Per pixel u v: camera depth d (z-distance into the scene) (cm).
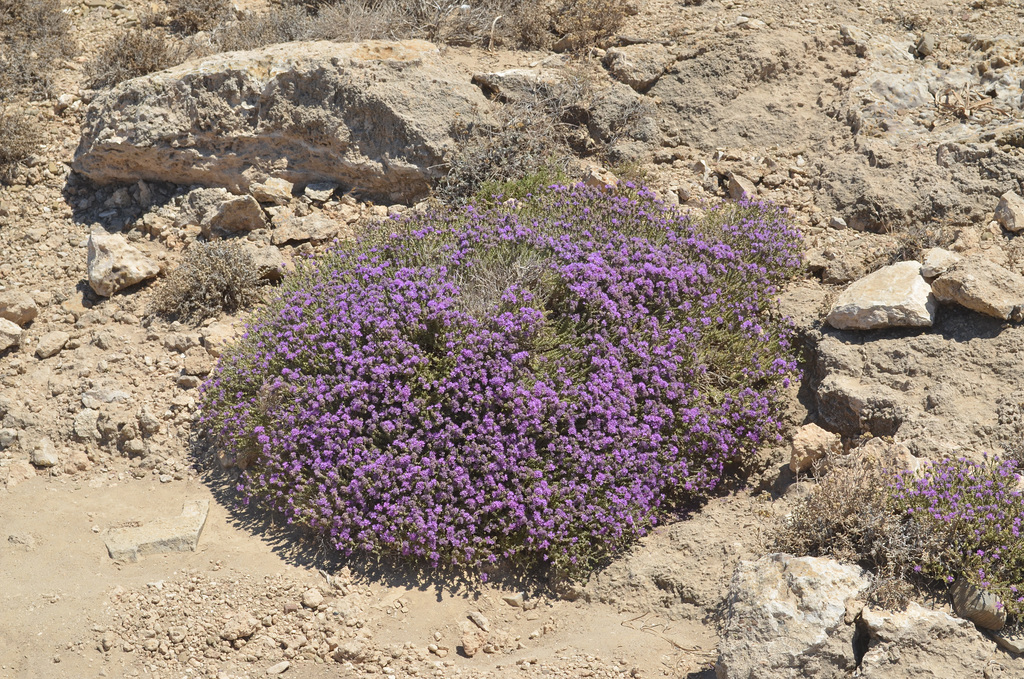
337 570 379
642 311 391
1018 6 460
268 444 385
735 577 367
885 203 418
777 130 438
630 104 443
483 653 370
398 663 368
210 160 435
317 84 434
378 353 387
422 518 376
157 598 374
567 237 399
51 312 416
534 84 444
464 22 459
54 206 433
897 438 382
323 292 399
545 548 377
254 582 377
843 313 396
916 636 359
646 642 369
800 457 383
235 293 416
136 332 412
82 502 389
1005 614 360
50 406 401
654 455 382
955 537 366
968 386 385
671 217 413
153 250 427
